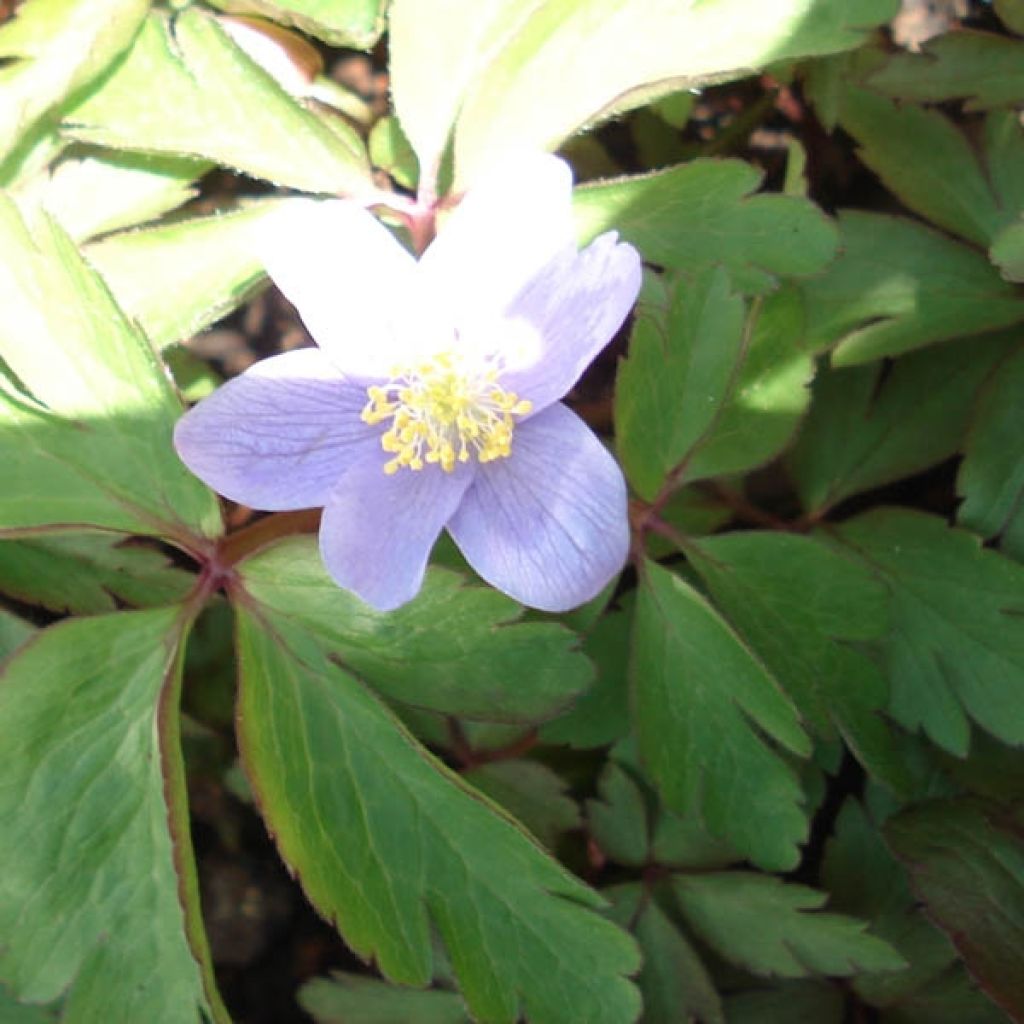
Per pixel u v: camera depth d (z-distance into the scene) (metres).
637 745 0.10
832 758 0.11
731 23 0.10
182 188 0.11
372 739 0.09
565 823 0.12
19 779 0.09
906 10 0.14
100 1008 0.09
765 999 0.11
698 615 0.10
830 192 0.14
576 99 0.11
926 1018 0.11
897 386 0.12
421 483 0.09
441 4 0.10
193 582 0.11
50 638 0.09
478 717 0.09
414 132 0.11
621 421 0.10
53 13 0.10
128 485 0.09
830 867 0.11
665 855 0.11
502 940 0.09
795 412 0.10
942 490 0.13
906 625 0.11
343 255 0.09
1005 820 0.11
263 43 0.12
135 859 0.09
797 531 0.12
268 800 0.09
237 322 0.14
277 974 0.13
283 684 0.09
